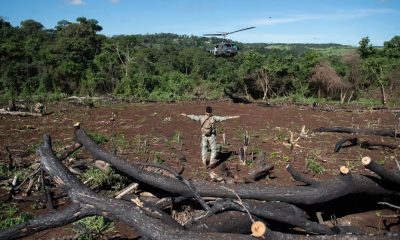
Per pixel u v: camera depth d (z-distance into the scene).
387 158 9.77
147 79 30.59
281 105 21.83
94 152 6.97
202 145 8.76
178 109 19.08
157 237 4.71
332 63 33.22
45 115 17.55
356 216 6.84
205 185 6.16
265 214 5.56
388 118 16.61
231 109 19.22
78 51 44.12
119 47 49.62
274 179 7.99
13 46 39.81
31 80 35.88
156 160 9.02
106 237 5.58
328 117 16.72
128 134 12.59
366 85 31.06
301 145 11.07
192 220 5.46
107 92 32.78
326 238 4.45
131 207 5.16
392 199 6.89
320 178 8.13
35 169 7.65
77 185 5.69
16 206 6.67
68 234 5.63
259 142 11.45
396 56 34.28
